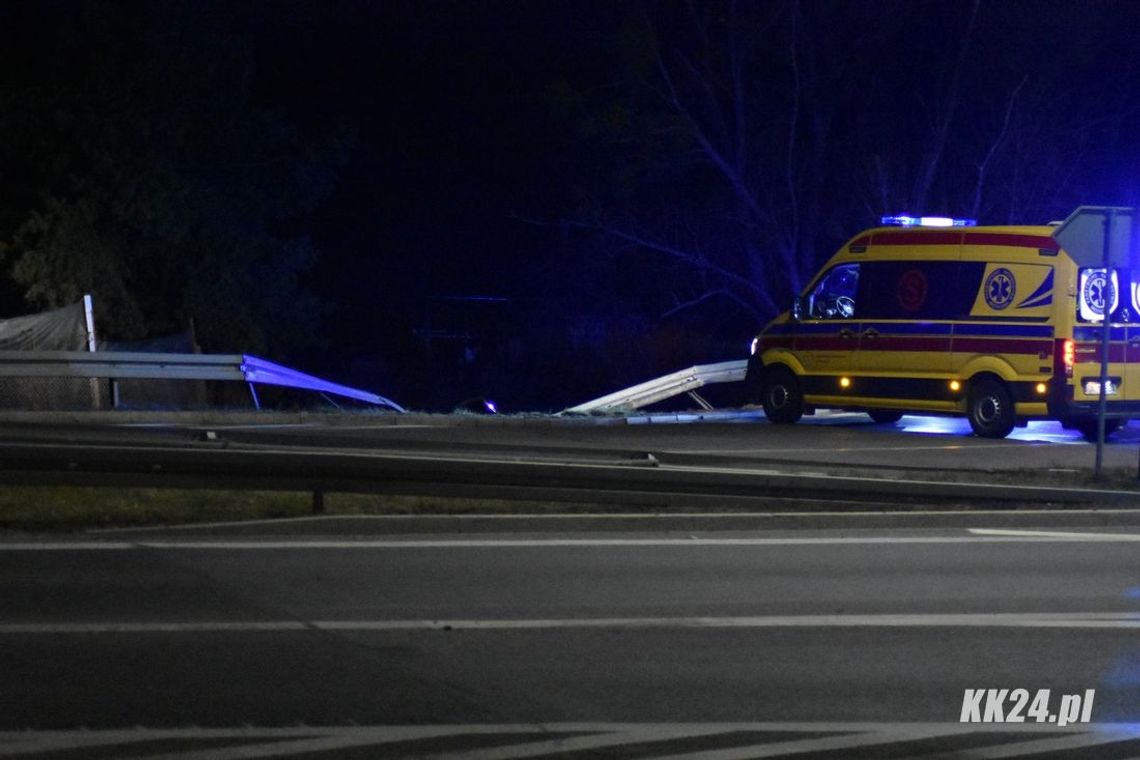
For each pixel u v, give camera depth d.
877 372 26.94
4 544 14.27
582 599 12.27
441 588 12.58
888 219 27.45
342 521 15.45
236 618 11.32
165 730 8.49
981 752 8.50
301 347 51.66
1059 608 12.28
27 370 28.41
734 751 8.36
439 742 8.39
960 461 22.66
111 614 11.35
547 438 25.67
